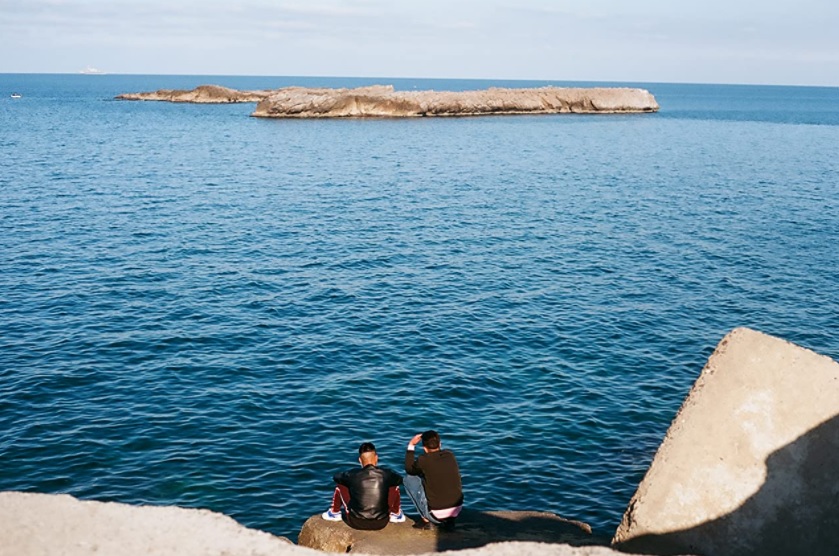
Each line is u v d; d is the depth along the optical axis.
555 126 119.25
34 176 55.31
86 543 7.38
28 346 21.95
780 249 36.31
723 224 42.28
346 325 24.36
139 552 7.34
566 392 19.50
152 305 26.00
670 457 10.23
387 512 10.74
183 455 15.95
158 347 22.14
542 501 14.55
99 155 71.00
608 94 160.38
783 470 9.90
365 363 21.22
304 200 48.12
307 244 35.53
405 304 26.66
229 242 35.59
